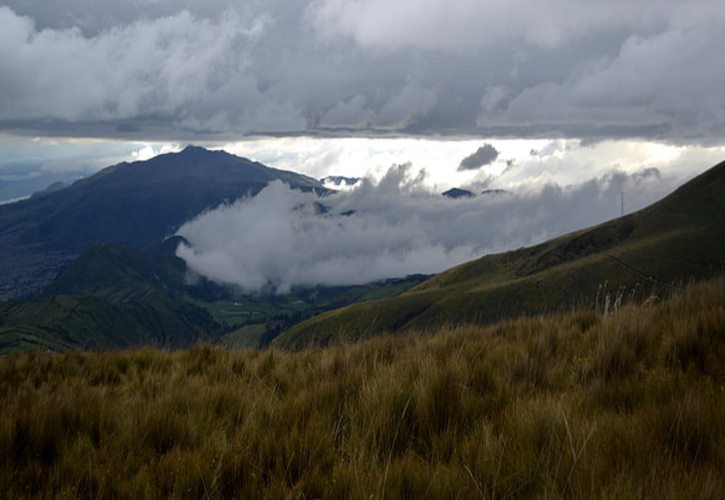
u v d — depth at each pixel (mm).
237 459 3963
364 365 6852
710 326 6570
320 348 9664
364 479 3588
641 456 3695
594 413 4516
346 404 5172
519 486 3471
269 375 7375
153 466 4059
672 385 4988
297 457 4090
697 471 3502
